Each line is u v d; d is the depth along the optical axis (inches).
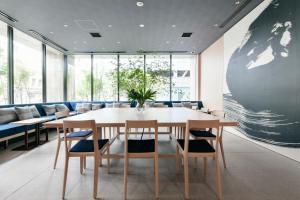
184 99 375.6
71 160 127.5
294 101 128.3
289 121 132.4
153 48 317.7
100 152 90.0
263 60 159.6
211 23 210.5
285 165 119.0
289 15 131.5
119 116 113.2
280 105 140.2
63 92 362.0
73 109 327.9
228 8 175.5
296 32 126.0
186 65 378.3
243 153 143.0
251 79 176.9
